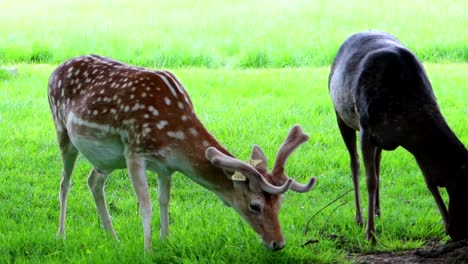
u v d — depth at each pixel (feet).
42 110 59.21
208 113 57.88
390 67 33.40
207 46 87.76
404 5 115.34
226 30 99.81
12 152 48.24
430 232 35.04
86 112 32.48
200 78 71.97
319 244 32.68
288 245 31.81
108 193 42.52
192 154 30.89
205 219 35.78
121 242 32.78
